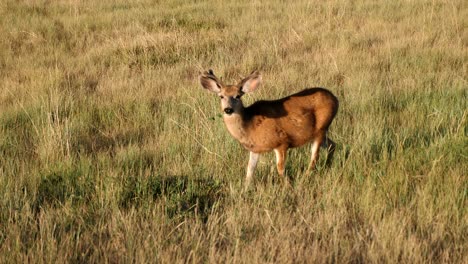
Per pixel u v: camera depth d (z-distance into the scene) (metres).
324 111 21.23
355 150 21.88
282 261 14.94
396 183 19.00
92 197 19.39
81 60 40.00
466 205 17.59
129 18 52.28
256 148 20.53
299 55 38.81
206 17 50.88
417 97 28.42
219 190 19.64
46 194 19.95
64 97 30.75
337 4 53.31
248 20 49.38
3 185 19.81
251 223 17.17
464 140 21.56
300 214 17.27
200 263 15.27
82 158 22.31
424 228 16.50
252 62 37.06
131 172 21.34
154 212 17.53
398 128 24.56
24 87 33.69
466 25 43.66
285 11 52.88
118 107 29.75
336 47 39.75
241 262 14.90
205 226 17.28
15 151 23.70
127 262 15.20
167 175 21.23
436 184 19.06
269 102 20.86
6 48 43.69
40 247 15.76
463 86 29.38
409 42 39.75
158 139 25.53
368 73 32.91
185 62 38.78
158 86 33.28
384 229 16.09
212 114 27.09
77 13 54.03
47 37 46.62
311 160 21.45
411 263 14.79
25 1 60.47
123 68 37.41
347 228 16.94
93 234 16.86
